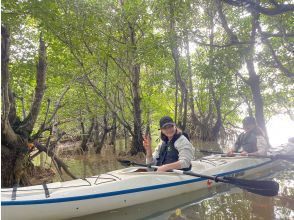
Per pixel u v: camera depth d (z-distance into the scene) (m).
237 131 17.62
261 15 9.20
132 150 10.37
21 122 5.92
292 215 3.77
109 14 9.01
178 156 4.98
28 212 3.63
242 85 12.77
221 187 5.31
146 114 12.86
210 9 9.50
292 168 6.86
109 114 12.87
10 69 7.89
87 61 9.66
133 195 4.39
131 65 10.06
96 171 7.71
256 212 3.94
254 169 6.38
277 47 10.04
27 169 6.30
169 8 7.41
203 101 16.19
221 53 8.88
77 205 3.93
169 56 11.59
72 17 8.38
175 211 4.18
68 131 13.59
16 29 7.25
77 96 11.28
